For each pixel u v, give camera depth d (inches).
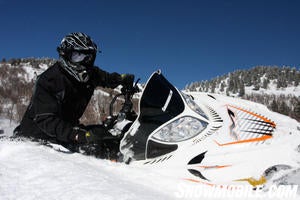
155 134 115.0
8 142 119.5
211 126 110.5
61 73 126.0
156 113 119.8
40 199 70.1
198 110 119.4
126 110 135.9
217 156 100.3
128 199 69.2
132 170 105.7
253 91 5541.3
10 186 77.6
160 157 111.4
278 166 92.1
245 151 98.7
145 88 124.0
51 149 116.4
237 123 111.0
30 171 88.6
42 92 121.3
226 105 125.2
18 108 380.8
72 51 121.4
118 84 151.2
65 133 117.0
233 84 5777.6
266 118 113.5
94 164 106.8
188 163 103.1
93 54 124.5
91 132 117.9
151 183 94.1
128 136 122.3
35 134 131.0
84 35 123.7
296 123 114.0
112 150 134.5
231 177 93.4
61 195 71.9
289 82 5797.2
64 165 93.1
